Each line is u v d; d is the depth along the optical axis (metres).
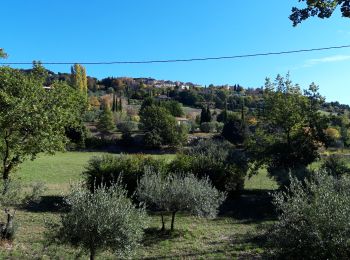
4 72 18.02
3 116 16.33
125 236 9.25
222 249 13.04
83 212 9.05
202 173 22.89
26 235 13.95
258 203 21.98
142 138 62.25
